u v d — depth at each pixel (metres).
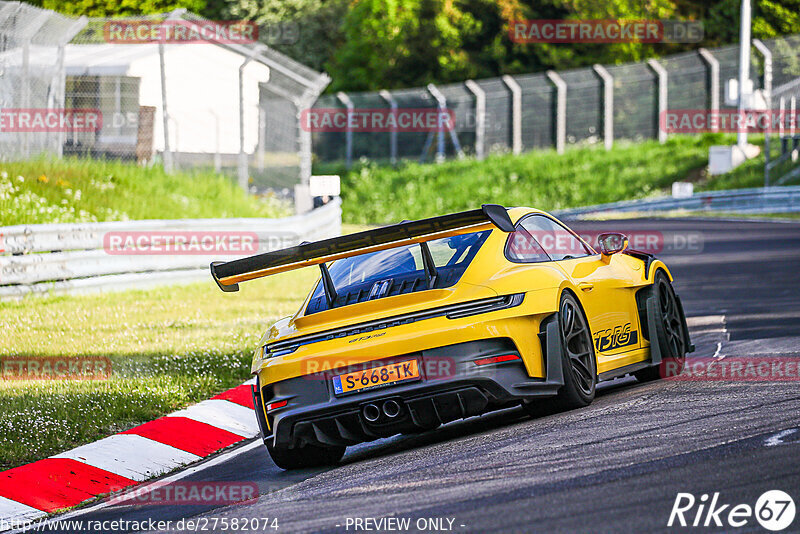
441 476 20.03
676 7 188.75
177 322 46.09
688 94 153.12
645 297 29.34
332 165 170.25
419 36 195.12
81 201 73.06
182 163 98.81
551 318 23.91
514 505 17.16
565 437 21.83
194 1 163.12
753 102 129.62
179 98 102.44
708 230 89.12
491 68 196.00
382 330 23.08
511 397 22.97
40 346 40.12
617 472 18.48
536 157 154.50
